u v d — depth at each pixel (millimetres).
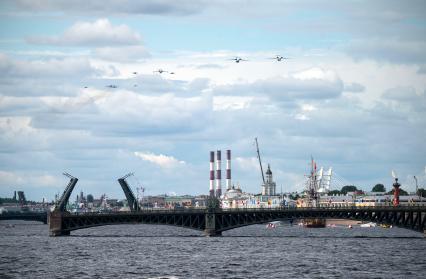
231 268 167125
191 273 158625
